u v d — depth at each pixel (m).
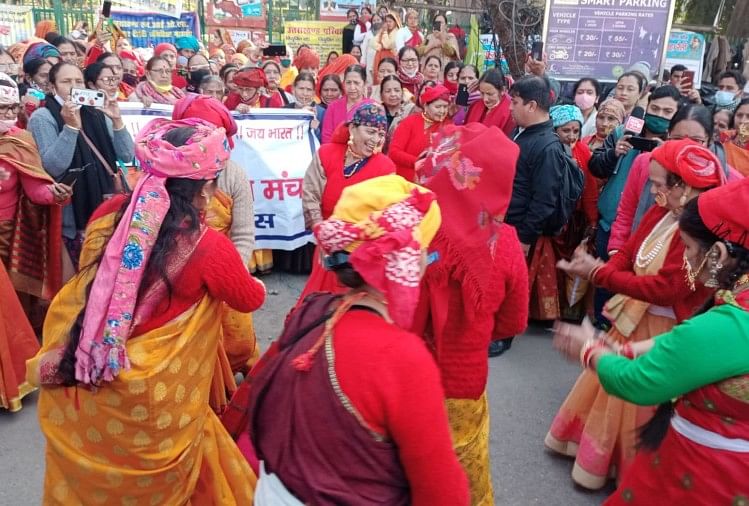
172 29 13.69
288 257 6.16
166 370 2.10
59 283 4.23
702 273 1.90
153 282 2.07
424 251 1.47
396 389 1.35
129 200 2.17
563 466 3.45
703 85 11.72
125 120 5.59
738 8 13.74
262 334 4.85
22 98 5.44
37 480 3.18
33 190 3.92
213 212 3.20
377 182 1.53
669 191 2.59
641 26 7.24
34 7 12.89
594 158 4.72
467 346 2.14
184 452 2.23
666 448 2.03
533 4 8.42
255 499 1.54
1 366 3.59
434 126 5.30
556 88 6.43
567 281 5.10
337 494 1.38
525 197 4.56
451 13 13.41
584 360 1.98
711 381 1.74
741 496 1.88
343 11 14.97
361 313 1.45
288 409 1.44
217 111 3.21
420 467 1.36
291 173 6.00
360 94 6.22
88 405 2.10
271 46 8.68
